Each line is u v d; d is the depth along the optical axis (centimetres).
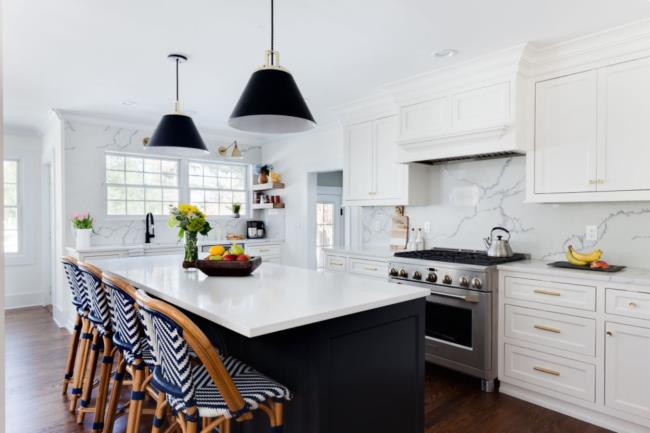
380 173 403
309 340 161
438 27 253
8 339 423
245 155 608
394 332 187
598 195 267
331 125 509
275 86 196
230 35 263
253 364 195
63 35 262
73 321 445
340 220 684
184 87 368
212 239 573
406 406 192
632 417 233
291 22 247
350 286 209
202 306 164
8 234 559
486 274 289
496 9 231
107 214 489
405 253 360
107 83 354
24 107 429
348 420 168
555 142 286
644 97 249
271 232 616
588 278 249
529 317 277
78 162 464
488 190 357
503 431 243
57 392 297
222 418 146
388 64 313
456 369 307
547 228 321
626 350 235
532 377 277
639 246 277
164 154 523
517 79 290
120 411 239
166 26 251
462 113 318
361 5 227
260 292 193
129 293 175
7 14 234
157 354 151
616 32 251
